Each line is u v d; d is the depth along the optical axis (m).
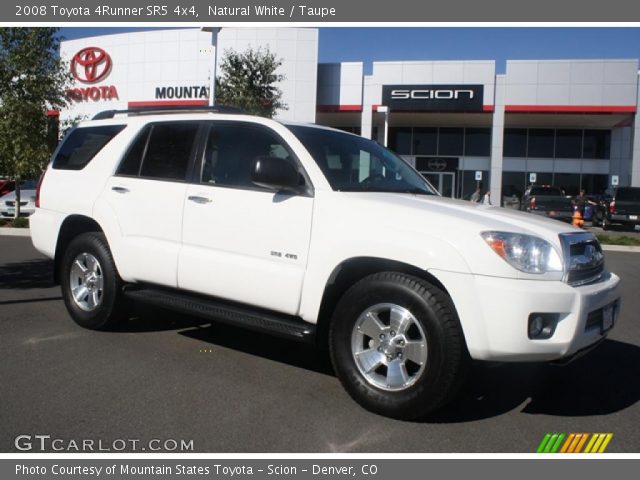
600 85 25.83
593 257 3.77
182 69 28.14
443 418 3.70
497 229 3.42
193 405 3.78
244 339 5.38
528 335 3.27
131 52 28.80
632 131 26.84
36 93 14.42
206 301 4.57
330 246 3.79
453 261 3.35
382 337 3.66
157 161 4.95
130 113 5.50
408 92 26.53
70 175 5.57
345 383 3.80
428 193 4.64
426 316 3.43
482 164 31.03
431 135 31.30
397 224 3.60
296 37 26.25
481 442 3.38
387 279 3.61
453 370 3.39
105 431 3.38
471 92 26.23
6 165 14.77
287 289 3.97
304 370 4.56
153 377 4.28
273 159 3.92
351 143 4.71
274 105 17.91
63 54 29.80
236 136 4.54
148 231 4.82
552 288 3.31
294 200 4.03
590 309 3.45
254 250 4.18
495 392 4.22
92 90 29.45
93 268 5.39
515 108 26.20
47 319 5.89
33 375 4.25
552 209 21.95
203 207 4.47
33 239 5.81
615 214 23.20
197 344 5.16
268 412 3.70
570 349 3.37
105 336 5.31
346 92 26.97
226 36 26.62
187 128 4.85
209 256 4.39
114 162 5.23
